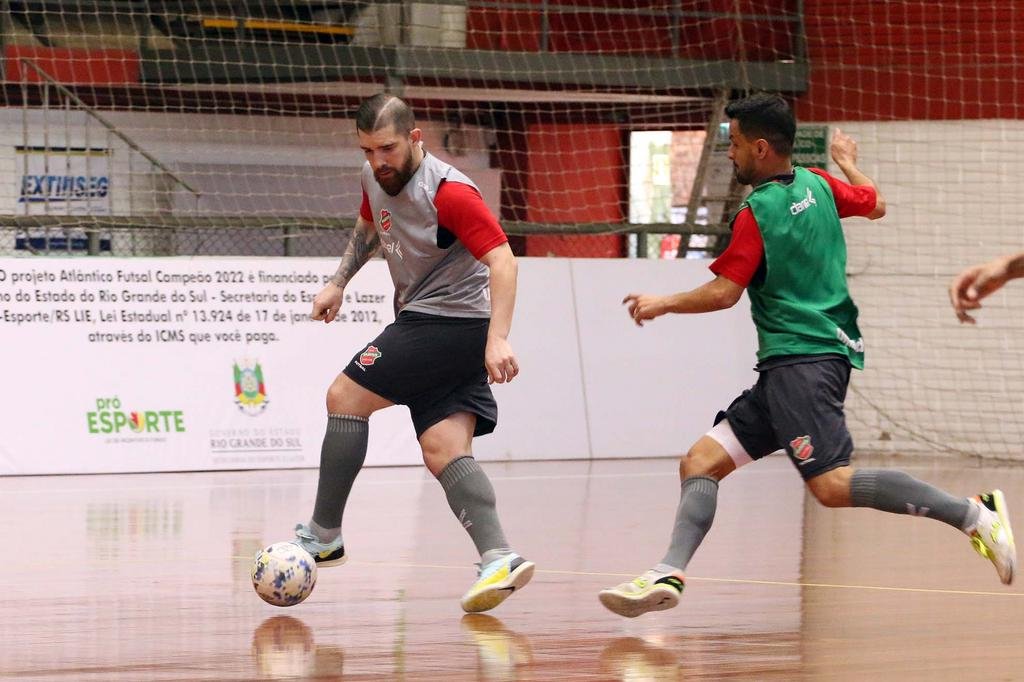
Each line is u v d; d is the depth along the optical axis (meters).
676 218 29.72
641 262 24.44
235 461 21.38
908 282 25.66
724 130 26.81
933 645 8.07
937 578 10.84
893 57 25.66
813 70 26.16
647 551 12.37
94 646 7.92
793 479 20.06
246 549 12.28
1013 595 9.97
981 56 25.23
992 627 8.68
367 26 26.30
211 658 7.57
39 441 20.50
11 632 8.37
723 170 26.91
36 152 25.98
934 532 13.87
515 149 29.34
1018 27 25.09
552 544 12.84
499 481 19.48
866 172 25.83
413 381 9.23
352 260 10.10
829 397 8.52
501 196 29.27
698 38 27.08
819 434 8.49
